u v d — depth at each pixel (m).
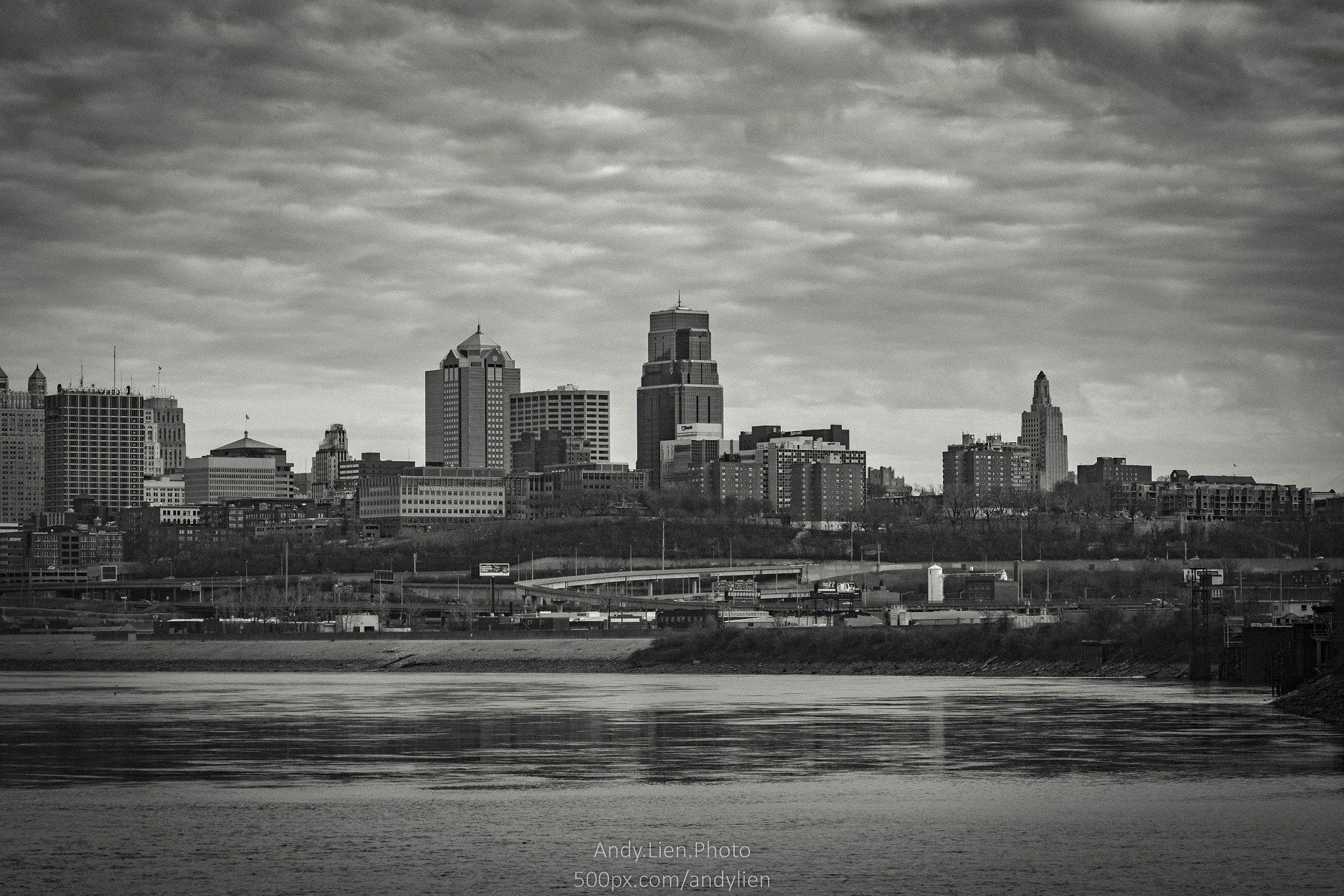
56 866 146.75
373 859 148.88
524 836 158.25
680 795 180.38
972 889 137.88
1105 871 143.38
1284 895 136.00
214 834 159.88
